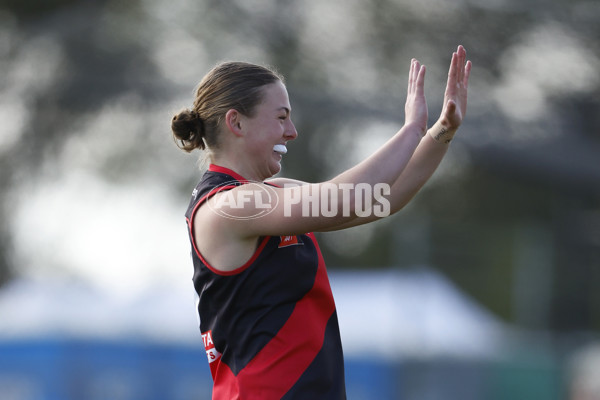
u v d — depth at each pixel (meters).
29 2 71.38
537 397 34.47
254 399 9.57
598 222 49.88
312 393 9.56
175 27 65.50
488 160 57.31
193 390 35.22
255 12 61.28
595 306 49.34
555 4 62.12
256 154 10.07
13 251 73.81
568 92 62.28
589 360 35.03
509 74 64.00
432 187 84.06
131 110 62.19
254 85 10.02
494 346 36.19
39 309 37.66
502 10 62.91
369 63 64.69
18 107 64.06
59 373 34.97
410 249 37.25
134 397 35.00
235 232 9.41
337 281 39.78
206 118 10.16
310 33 64.69
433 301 36.97
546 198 81.88
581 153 55.91
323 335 9.79
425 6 64.56
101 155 75.69
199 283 9.88
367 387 33.72
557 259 49.62
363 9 65.00
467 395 34.22
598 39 62.75
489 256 38.53
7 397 34.91
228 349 9.84
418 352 34.59
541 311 39.91
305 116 56.38
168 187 78.25
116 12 65.12
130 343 35.44
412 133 9.43
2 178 69.75
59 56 61.62
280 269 9.59
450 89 10.32
